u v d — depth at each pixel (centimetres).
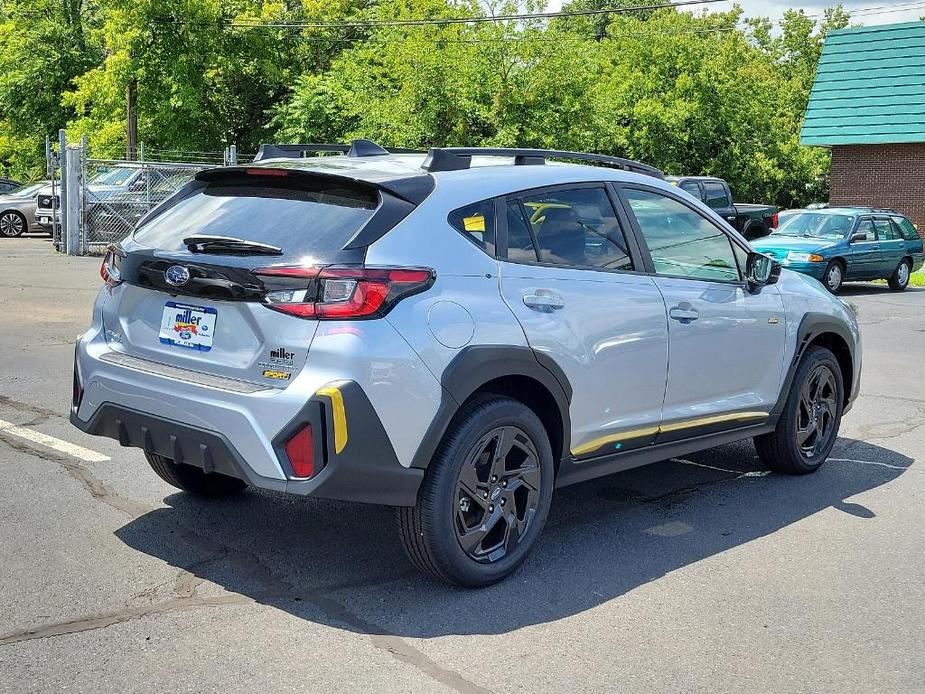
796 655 365
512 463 430
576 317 450
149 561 437
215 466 394
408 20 3141
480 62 2936
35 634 361
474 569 412
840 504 561
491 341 409
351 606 396
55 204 2167
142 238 448
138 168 2144
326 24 3684
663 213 523
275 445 375
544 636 374
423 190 414
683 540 493
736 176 4159
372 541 473
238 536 473
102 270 464
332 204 411
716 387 539
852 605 414
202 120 4003
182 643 358
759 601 416
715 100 4084
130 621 375
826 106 3444
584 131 3080
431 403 388
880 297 1950
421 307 391
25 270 1716
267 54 4022
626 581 434
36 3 4247
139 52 3638
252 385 388
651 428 497
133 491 534
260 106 4281
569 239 465
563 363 440
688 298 514
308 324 378
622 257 490
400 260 391
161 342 425
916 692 339
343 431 370
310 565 439
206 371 405
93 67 4253
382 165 446
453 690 329
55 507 504
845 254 1939
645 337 484
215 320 404
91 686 324
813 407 619
